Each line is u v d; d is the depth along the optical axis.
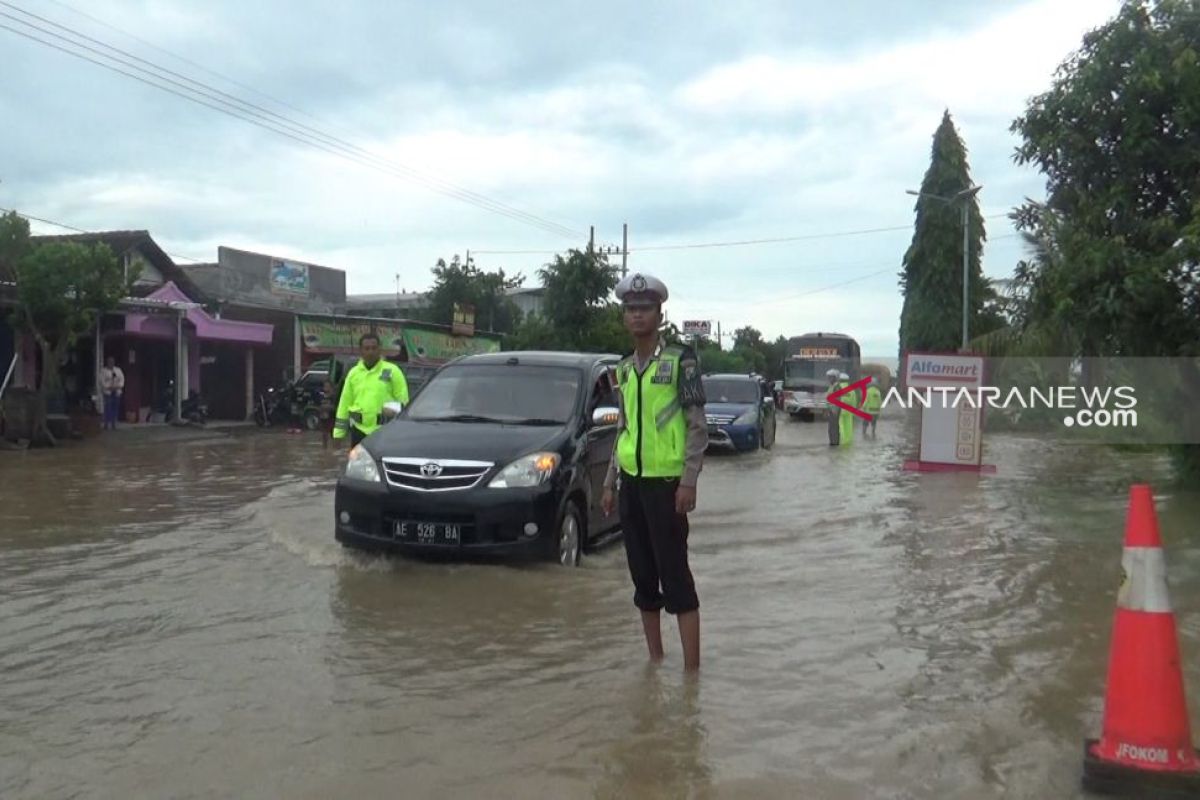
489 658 5.35
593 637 5.75
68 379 24.80
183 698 4.70
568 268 34.12
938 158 47.38
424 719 4.45
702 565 7.95
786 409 38.03
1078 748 4.18
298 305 35.81
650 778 3.86
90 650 5.45
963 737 4.29
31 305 18.92
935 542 8.99
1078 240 11.62
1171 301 10.97
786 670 5.18
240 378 29.89
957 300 47.22
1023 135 12.47
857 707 4.64
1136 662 3.80
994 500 11.94
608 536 9.21
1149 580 3.85
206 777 3.85
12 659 5.29
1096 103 11.55
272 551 8.18
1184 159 11.26
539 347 34.31
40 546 8.48
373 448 7.65
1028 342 26.25
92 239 26.80
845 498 12.19
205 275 32.72
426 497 7.24
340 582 7.01
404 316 44.09
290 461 16.97
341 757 4.04
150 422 26.45
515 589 6.78
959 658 5.42
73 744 4.16
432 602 6.47
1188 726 3.79
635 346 5.33
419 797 3.68
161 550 8.27
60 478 14.03
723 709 4.60
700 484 13.84
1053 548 8.67
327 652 5.43
